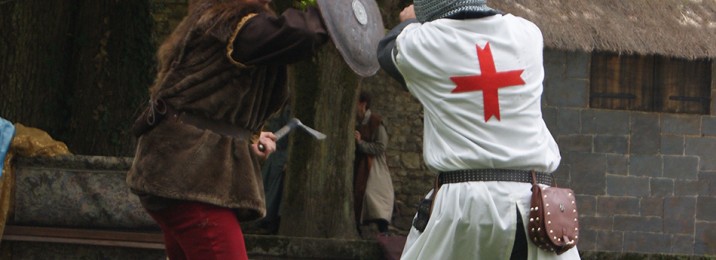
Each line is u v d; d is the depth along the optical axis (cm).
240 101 515
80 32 1292
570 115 1505
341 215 1225
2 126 858
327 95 1225
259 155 537
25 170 880
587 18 1438
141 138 522
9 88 1235
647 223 1531
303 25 505
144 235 870
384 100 1706
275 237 1018
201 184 507
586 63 1505
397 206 1694
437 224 533
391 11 1359
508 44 539
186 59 516
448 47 538
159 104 515
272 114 541
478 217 526
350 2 537
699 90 1544
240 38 505
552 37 1397
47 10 1264
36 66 1257
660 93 1533
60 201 877
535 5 1431
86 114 1289
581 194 1514
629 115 1520
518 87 535
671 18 1488
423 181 1706
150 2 1339
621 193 1523
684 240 1541
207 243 512
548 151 543
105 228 875
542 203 523
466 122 534
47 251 877
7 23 1236
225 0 517
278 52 506
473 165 531
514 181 530
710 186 1549
